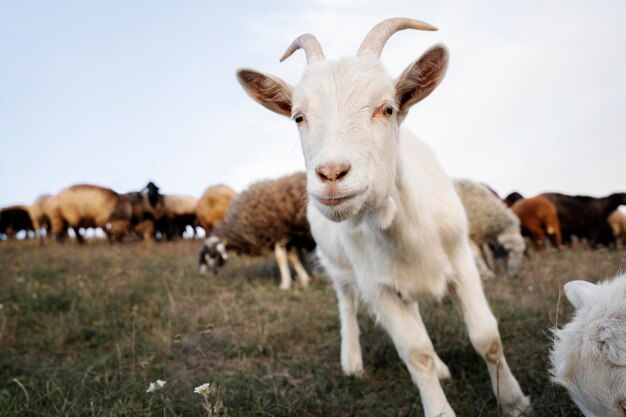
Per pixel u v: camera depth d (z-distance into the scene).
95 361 1.51
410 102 0.98
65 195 5.99
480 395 1.20
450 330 1.59
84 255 3.86
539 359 1.33
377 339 1.62
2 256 3.89
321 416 1.17
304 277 2.83
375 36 1.02
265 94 1.07
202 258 3.02
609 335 0.71
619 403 0.68
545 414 1.07
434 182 1.17
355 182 0.83
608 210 4.55
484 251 2.92
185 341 1.70
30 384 1.31
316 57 1.02
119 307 2.13
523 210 4.26
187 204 6.91
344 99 0.88
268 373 1.36
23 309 2.12
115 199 6.09
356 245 1.16
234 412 1.11
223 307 2.04
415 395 1.25
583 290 0.83
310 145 0.88
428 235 1.08
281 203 2.82
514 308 1.78
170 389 1.24
